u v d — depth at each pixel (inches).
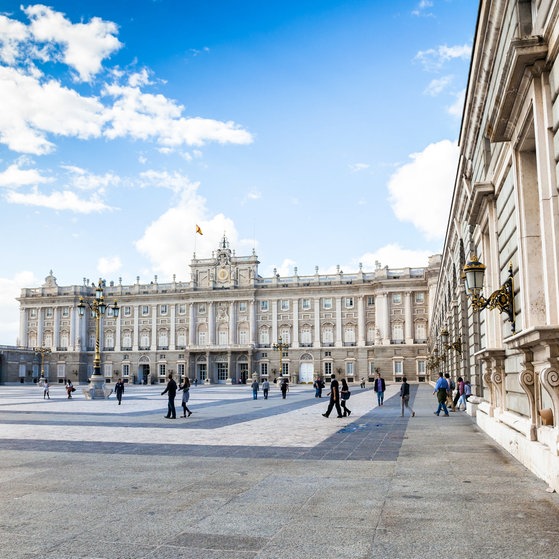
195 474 461.7
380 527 301.7
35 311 4739.2
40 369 4633.4
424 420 948.6
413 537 283.1
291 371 4183.1
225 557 259.3
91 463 519.8
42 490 403.5
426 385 3408.0
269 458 544.1
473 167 821.9
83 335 4626.0
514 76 362.6
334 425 885.8
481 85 643.5
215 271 4421.8
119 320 4643.2
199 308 4446.4
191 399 1830.7
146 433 780.0
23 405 1492.4
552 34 324.2
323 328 4183.1
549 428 411.8
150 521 320.2
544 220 346.9
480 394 998.4
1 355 4244.6
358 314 4126.5
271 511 339.3
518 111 401.7
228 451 594.6
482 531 289.6
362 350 4060.0
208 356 4318.4
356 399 1777.8
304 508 345.1
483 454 541.3
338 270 4276.6
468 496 366.6
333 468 484.4
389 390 2635.3
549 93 343.9
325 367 4138.8
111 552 267.7
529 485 392.8
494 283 624.1
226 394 2292.1
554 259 339.6
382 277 4023.1
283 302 4281.5
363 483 417.7
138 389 3144.7
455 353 1517.0
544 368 346.0
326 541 280.1
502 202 569.6
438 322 2571.4
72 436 744.3
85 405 1493.6
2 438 722.8
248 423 933.8
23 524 316.5
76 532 300.4
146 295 4569.4
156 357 4493.1
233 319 4318.4
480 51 594.6
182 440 694.5
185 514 334.3
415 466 486.6
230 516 328.8
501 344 623.2
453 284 1517.0
